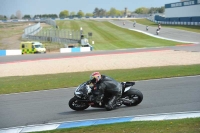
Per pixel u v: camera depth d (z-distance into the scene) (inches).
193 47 2413.9
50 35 4210.1
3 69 1644.9
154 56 1905.8
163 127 479.8
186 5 5206.7
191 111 599.2
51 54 2493.8
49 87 987.3
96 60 1859.0
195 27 4416.8
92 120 583.2
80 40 3472.0
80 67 1576.0
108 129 495.8
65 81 1086.4
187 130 451.2
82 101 641.0
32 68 1635.1
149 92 817.5
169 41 3193.9
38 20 6289.4
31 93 919.7
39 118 633.6
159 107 649.0
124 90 647.1
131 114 604.1
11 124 602.5
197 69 1170.6
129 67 1491.1
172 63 1549.0
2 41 3270.2
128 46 3019.2
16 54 2738.7
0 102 816.3
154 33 4143.7
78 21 7667.3
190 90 808.3
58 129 525.3
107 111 640.4
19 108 733.9
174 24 5570.9
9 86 1053.8
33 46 2785.4
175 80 977.5
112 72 1277.1
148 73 1152.8
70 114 646.5
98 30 5044.3
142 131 467.8
